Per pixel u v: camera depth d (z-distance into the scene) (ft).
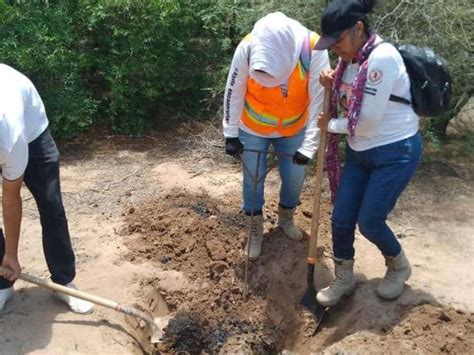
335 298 13.52
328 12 11.39
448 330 12.45
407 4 19.29
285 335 13.97
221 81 22.63
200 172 19.88
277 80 12.82
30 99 11.91
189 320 13.84
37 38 20.21
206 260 15.38
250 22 21.18
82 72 22.88
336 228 13.00
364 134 12.00
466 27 19.75
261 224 15.07
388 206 12.34
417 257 15.34
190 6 22.62
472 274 14.67
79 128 21.77
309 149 13.53
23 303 13.37
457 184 19.15
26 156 10.98
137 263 15.24
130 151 21.45
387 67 11.34
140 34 21.81
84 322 12.96
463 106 21.77
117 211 17.49
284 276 14.79
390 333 12.72
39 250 15.49
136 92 22.62
